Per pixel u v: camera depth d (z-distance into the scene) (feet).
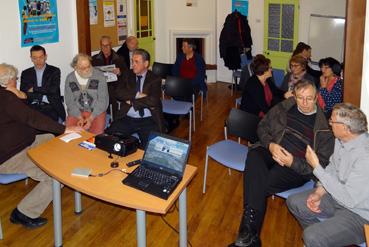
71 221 10.20
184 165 7.38
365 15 8.73
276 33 23.99
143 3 22.66
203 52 26.40
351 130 7.20
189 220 10.30
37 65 12.68
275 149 9.11
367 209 7.11
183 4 25.00
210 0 25.52
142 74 12.60
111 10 19.38
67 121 12.46
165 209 6.55
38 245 9.15
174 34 25.27
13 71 9.76
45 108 12.73
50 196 9.63
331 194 7.38
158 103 12.66
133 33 21.83
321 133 9.05
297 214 8.44
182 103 15.80
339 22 19.94
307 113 9.32
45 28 13.85
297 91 9.09
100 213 10.62
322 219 8.14
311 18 21.67
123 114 12.75
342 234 7.19
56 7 14.23
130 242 9.36
